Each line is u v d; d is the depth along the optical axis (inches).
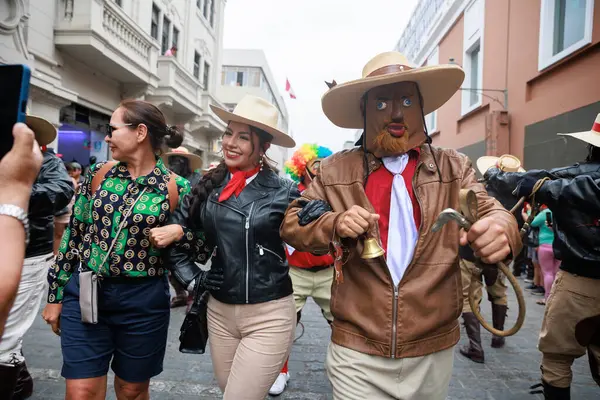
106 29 371.9
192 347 77.8
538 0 326.0
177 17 583.5
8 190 31.8
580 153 271.6
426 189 59.5
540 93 327.9
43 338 147.6
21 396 102.7
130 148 77.1
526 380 125.0
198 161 219.3
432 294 57.5
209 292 76.2
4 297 29.9
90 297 70.9
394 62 63.2
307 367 132.6
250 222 72.4
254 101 78.5
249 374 69.5
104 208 75.1
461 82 64.9
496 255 44.1
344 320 61.4
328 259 115.0
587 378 128.1
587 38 258.5
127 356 75.2
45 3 327.9
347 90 65.2
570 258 85.2
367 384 58.7
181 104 559.2
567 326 87.9
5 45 279.3
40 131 94.3
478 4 452.4
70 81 369.1
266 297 71.8
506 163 155.9
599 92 253.9
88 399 71.7
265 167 80.2
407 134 61.3
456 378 126.0
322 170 66.2
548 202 81.3
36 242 94.2
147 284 75.7
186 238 75.6
